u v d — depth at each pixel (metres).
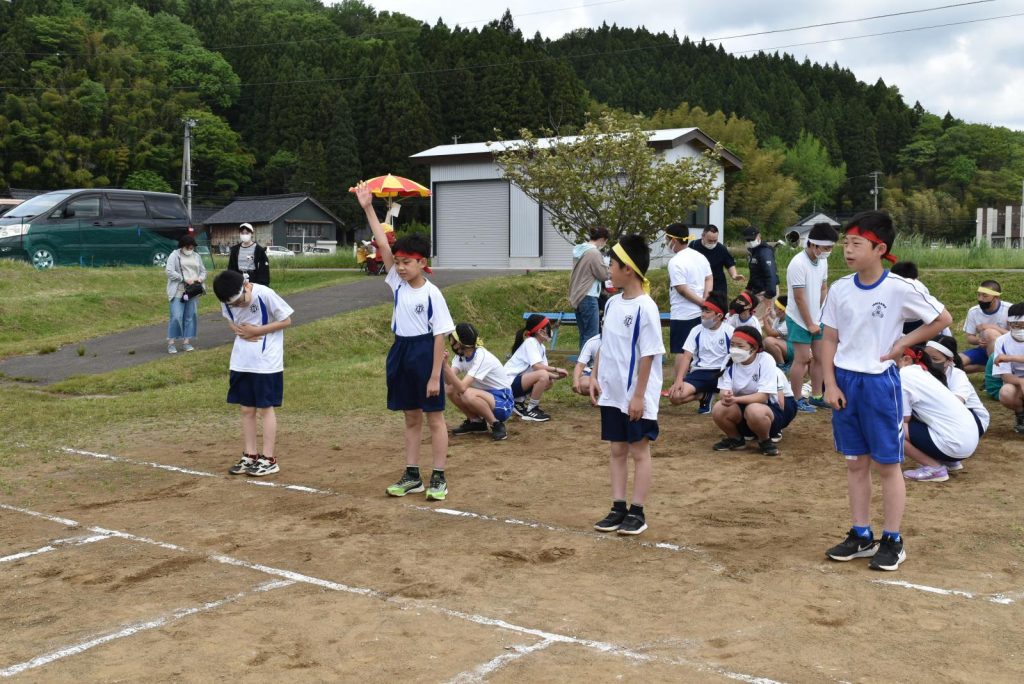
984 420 7.27
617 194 18.33
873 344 4.72
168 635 3.96
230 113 71.50
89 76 60.97
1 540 5.41
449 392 8.26
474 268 28.70
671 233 9.28
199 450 7.94
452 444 8.12
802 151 91.00
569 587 4.53
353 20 96.81
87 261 22.59
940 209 86.06
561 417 9.37
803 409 9.37
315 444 8.18
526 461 7.41
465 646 3.80
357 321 15.66
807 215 84.00
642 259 5.34
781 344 9.84
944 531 5.37
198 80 68.75
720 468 7.10
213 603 4.34
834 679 3.45
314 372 12.27
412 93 62.28
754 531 5.45
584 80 89.62
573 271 11.55
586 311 11.46
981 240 24.53
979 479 6.57
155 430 8.80
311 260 32.06
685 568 4.80
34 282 19.31
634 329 5.28
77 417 9.41
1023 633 3.90
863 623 4.02
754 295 11.20
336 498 6.33
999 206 91.81
